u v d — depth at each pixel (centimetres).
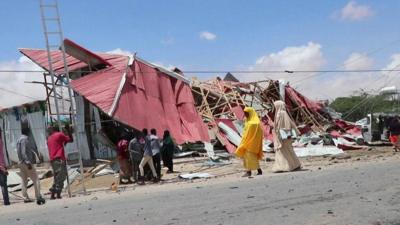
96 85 2428
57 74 2548
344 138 3150
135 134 1903
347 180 1174
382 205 841
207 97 3269
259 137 1617
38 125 2650
